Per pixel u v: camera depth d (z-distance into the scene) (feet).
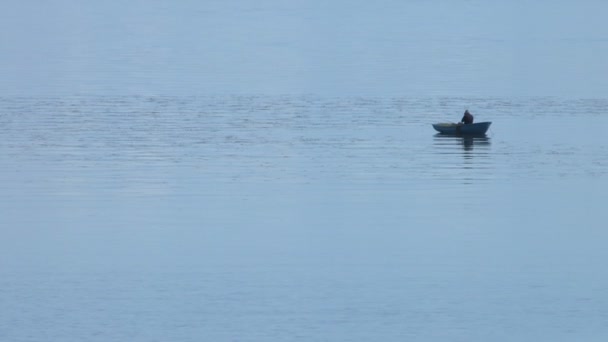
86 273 325.42
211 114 621.72
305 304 303.68
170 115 617.21
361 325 290.97
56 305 301.84
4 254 343.46
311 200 414.62
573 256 343.46
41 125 581.12
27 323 290.76
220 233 367.25
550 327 290.97
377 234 366.63
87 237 362.53
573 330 289.53
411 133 565.94
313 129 576.61
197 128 577.43
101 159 494.59
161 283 318.04
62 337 283.18
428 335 285.84
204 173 464.24
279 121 600.39
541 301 306.76
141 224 378.94
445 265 334.24
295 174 462.19
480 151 515.50
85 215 391.45
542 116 617.62
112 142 536.42
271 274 325.83
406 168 475.72
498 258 341.00
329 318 294.46
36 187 435.94
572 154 506.89
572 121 599.98
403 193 427.33
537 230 371.97
